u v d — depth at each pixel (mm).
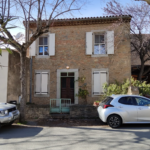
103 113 7555
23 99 8641
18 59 11766
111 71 11828
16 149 4816
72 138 5906
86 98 11836
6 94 10164
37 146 5062
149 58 13156
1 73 10281
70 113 9742
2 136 6242
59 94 12062
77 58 12125
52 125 8227
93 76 11922
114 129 7234
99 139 5746
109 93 10695
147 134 6324
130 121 7379
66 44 12273
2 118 6676
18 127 7773
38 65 12367
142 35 12195
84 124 8414
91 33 11992
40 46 12641
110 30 11930
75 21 12070
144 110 7348
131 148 4824
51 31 12414
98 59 11961
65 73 12359
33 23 12250
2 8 7805
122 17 11562
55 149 4777
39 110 9812
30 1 8938
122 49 11836
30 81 12242
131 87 9672
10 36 7660
